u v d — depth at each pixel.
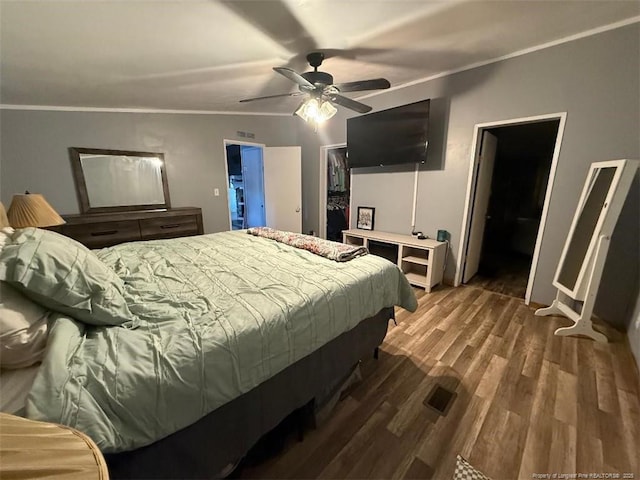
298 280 1.47
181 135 3.85
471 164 2.91
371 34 2.02
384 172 3.71
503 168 4.65
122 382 0.77
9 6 1.38
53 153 3.11
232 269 1.66
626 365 1.80
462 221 3.08
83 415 0.68
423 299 2.87
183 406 0.85
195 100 3.34
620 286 2.19
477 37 2.17
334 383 1.50
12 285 0.85
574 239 2.26
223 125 4.15
